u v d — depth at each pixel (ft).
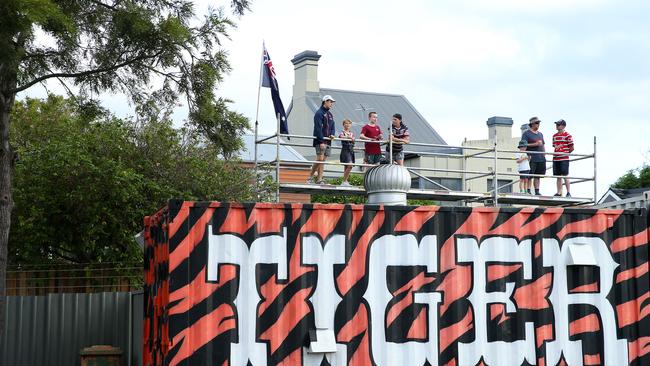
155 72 49.52
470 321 32.24
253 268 30.17
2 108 45.39
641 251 34.65
